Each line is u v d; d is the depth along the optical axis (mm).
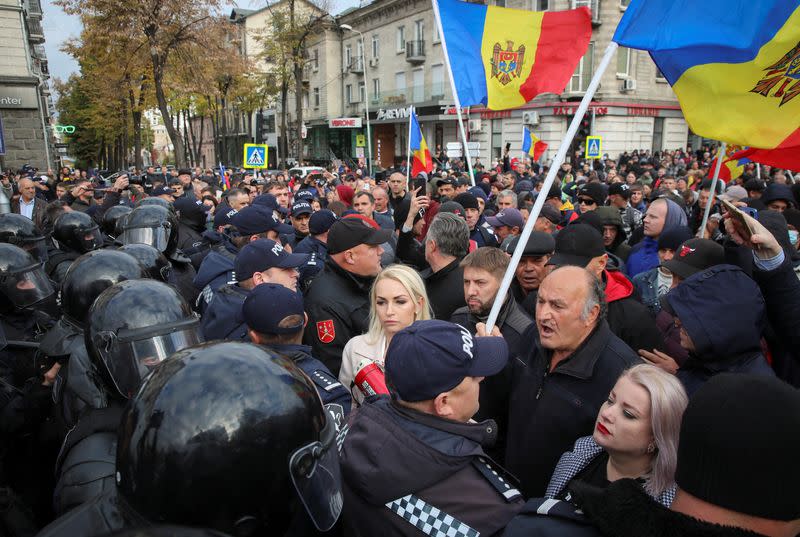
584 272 2369
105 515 1236
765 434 980
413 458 1620
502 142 30969
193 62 21828
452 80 5066
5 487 2127
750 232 2422
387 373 1806
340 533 1824
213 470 1131
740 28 2924
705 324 2215
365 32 41281
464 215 4922
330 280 3490
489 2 29656
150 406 1199
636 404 1751
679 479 1085
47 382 2578
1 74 21734
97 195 10805
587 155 16359
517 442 2463
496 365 1847
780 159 3342
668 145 30859
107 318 1948
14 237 4031
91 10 19797
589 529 1252
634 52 28391
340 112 45562
